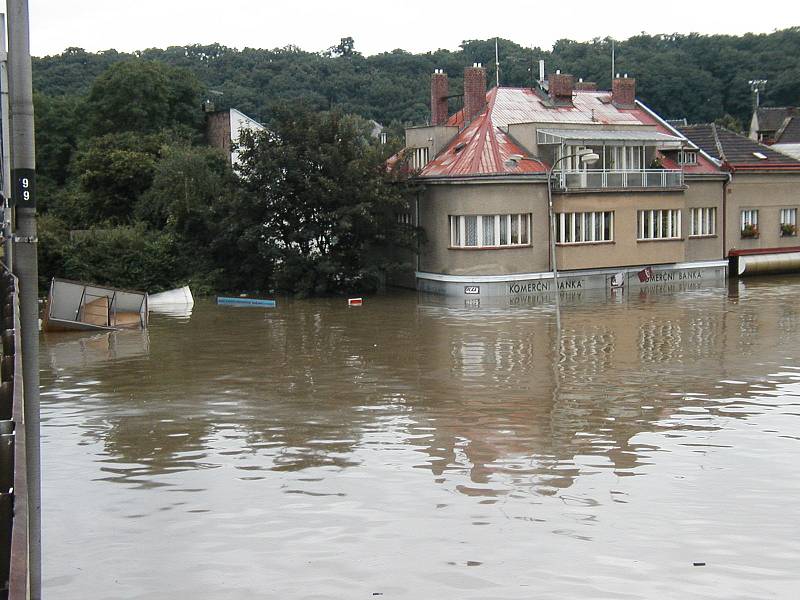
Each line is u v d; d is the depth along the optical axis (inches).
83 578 431.5
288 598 407.8
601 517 498.6
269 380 888.3
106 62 4185.5
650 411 739.4
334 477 576.7
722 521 490.3
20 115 353.7
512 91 1831.9
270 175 1601.9
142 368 962.1
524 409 752.3
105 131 2409.0
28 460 322.0
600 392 813.2
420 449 637.3
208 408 773.3
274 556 454.0
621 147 1706.4
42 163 2659.9
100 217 1985.7
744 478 563.5
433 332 1183.6
